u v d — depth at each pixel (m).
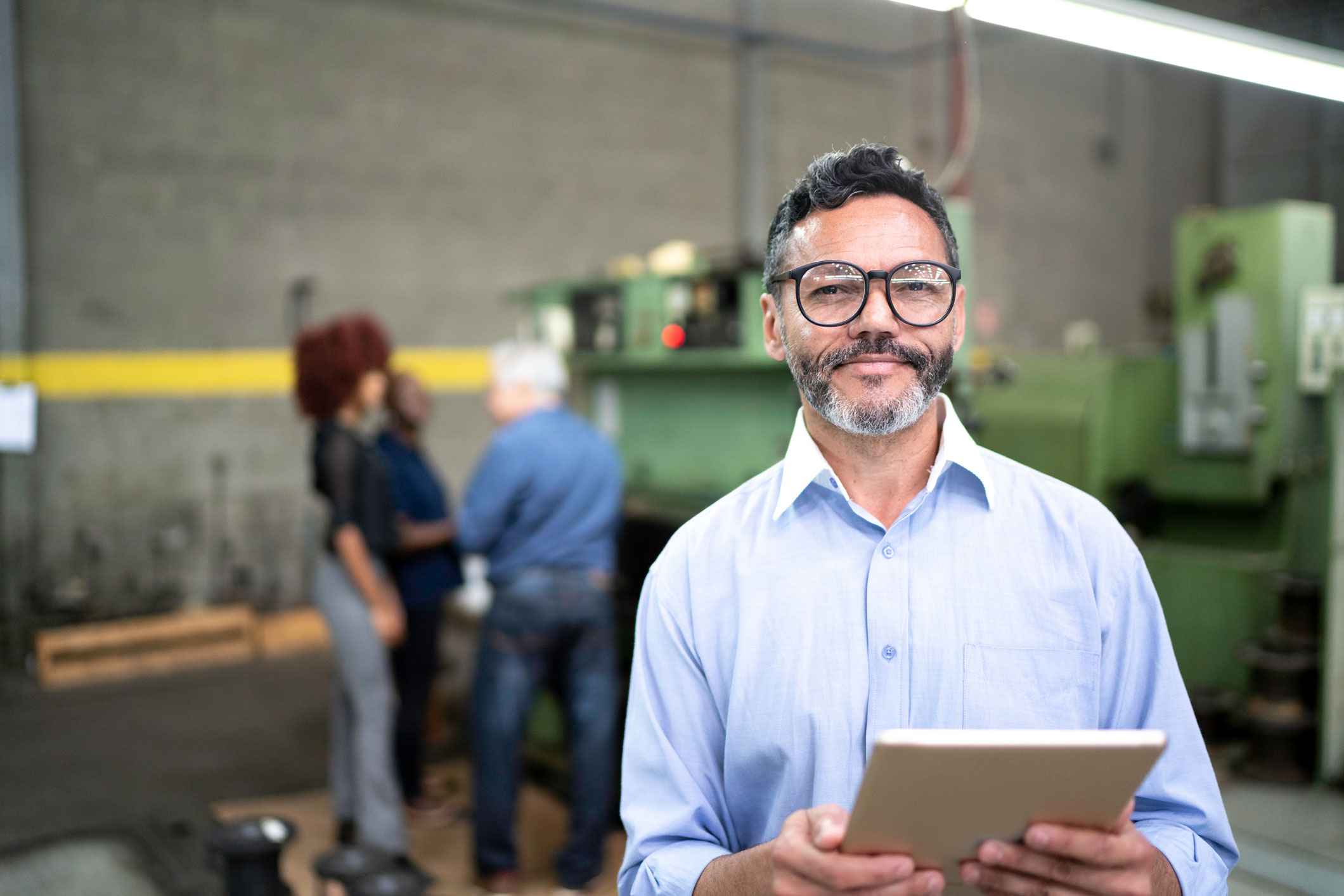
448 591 3.15
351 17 5.69
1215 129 8.69
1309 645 3.01
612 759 2.90
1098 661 0.94
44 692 4.54
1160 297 7.57
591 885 2.69
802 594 0.97
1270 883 2.44
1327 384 3.15
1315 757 3.01
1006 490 1.00
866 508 1.02
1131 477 3.55
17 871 2.83
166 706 4.38
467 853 2.96
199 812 3.27
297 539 5.71
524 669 2.63
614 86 6.59
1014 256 8.49
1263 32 1.70
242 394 5.54
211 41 5.33
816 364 0.95
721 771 1.03
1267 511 3.41
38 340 5.04
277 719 4.21
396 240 5.93
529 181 6.34
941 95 7.96
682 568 1.04
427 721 3.90
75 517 5.17
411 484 3.13
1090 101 8.81
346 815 2.82
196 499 5.45
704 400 3.74
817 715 0.95
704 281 3.33
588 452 2.66
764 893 0.84
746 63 7.03
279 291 5.61
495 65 6.16
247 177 5.48
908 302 0.93
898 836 0.77
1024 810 0.75
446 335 6.13
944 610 0.95
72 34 5.00
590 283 3.74
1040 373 3.70
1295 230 3.16
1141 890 0.77
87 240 5.12
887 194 0.95
